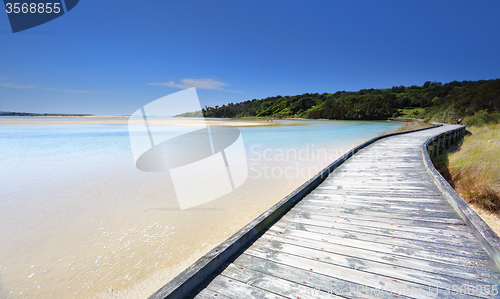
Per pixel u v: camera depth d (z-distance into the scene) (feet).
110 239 11.50
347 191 13.11
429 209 10.07
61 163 28.40
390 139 39.06
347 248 7.35
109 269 9.37
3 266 9.45
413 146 29.89
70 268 9.41
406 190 12.79
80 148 40.14
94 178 21.76
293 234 8.38
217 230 12.43
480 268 6.12
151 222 13.25
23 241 11.27
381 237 7.94
